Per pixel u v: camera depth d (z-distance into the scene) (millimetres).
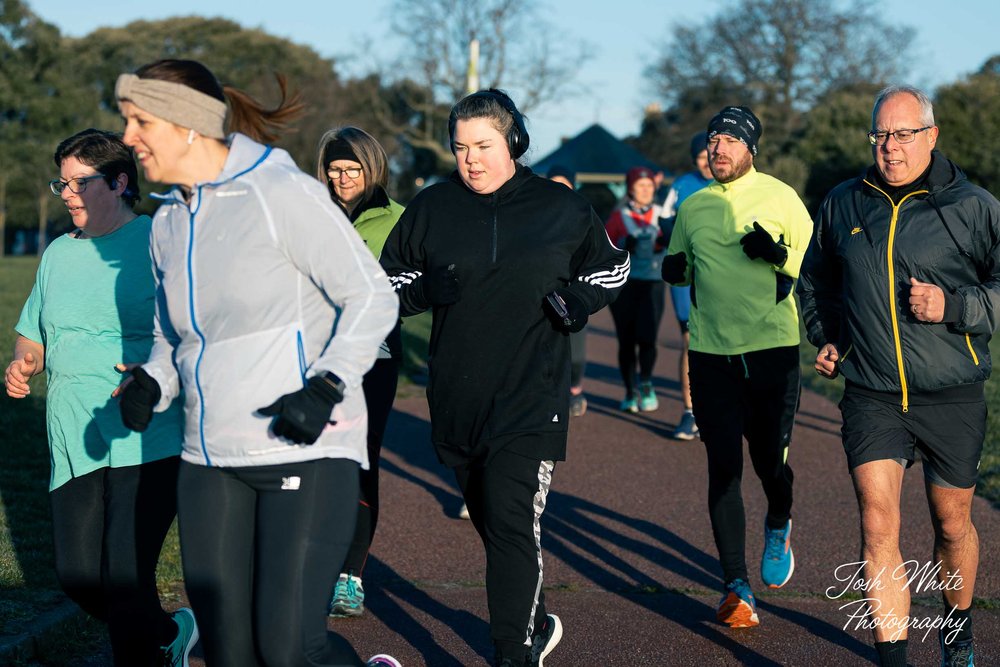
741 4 52312
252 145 2906
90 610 3594
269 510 2834
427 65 45062
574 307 3621
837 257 3977
